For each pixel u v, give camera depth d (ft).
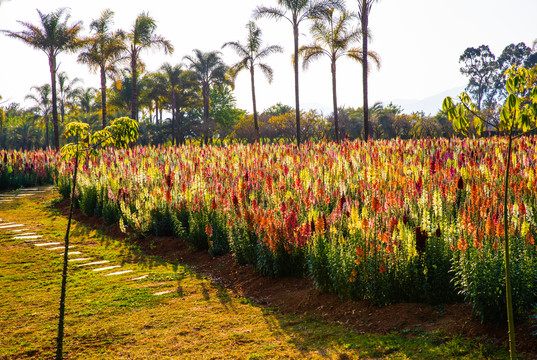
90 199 49.90
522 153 40.11
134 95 101.09
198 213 38.45
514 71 12.73
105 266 33.45
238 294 26.76
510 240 19.08
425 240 20.83
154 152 70.33
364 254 21.94
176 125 184.44
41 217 49.57
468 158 41.81
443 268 20.18
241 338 19.74
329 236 25.81
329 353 17.29
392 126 165.27
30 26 95.20
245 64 107.76
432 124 155.33
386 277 21.08
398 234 22.44
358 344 17.72
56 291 27.48
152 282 29.45
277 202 33.60
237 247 31.78
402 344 17.10
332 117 173.88
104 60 102.27
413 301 20.86
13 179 67.26
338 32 85.71
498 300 16.71
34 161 73.31
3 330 21.54
